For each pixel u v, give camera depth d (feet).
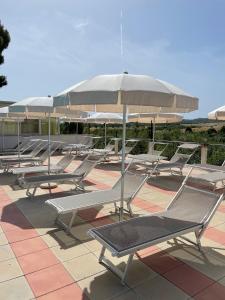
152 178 26.02
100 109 17.87
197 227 10.24
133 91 10.38
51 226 13.60
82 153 42.63
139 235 9.27
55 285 8.80
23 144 45.98
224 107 22.03
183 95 11.80
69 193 19.92
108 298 8.21
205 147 31.40
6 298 8.16
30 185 18.29
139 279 9.16
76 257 10.55
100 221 14.37
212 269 9.76
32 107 20.57
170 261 10.30
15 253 10.87
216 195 11.49
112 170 30.91
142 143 42.88
